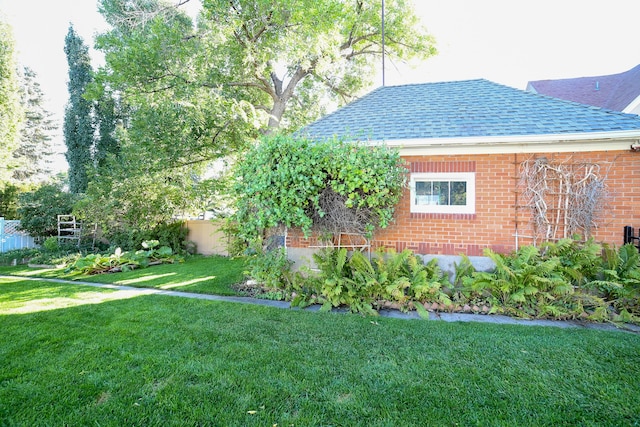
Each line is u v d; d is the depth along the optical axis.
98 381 3.27
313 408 2.83
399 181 6.41
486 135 6.39
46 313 5.58
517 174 6.43
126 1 18.00
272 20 13.24
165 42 13.09
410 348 4.07
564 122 6.44
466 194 6.73
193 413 2.76
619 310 5.49
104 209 13.27
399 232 6.95
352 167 5.97
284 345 4.17
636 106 11.12
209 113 12.99
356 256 6.14
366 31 16.66
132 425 2.63
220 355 3.86
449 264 6.66
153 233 13.52
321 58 14.05
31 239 15.80
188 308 5.89
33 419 2.69
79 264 9.91
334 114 8.83
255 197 6.42
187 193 14.30
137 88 13.82
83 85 21.39
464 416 2.71
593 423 2.63
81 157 21.17
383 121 7.82
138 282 8.38
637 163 5.96
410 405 2.87
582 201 6.10
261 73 14.57
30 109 30.48
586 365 3.60
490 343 4.20
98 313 5.58
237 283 8.09
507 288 5.50
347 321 5.14
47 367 3.56
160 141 13.23
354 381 3.27
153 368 3.53
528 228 6.37
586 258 5.57
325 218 6.54
